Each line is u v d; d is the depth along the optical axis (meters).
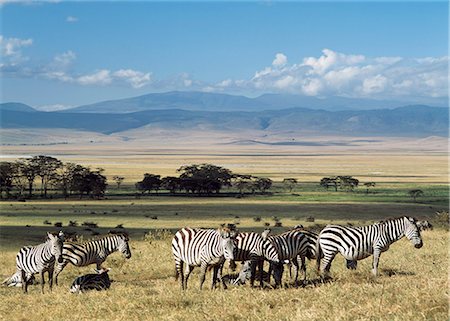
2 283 24.34
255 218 82.81
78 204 113.06
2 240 49.34
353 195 137.88
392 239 19.80
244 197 135.62
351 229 19.77
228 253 18.19
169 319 14.30
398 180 192.25
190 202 119.56
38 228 67.06
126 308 15.80
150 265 28.22
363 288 15.85
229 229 18.64
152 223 77.75
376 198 128.50
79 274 26.41
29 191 139.75
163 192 151.62
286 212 96.56
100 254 23.55
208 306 15.26
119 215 90.50
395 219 19.92
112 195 139.88
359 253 19.66
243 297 15.95
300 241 19.64
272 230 63.09
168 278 23.19
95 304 16.66
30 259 21.66
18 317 16.55
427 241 34.38
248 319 13.52
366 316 12.65
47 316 16.28
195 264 19.20
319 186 169.88
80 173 135.00
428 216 82.38
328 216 89.69
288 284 18.73
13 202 118.56
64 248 22.95
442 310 12.59
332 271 20.89
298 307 13.83
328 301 14.42
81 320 15.45
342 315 12.75
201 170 158.38
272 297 15.55
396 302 13.62
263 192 148.50
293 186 164.38
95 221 80.88
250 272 19.34
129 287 19.97
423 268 21.89
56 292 20.34
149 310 15.48
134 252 34.34
